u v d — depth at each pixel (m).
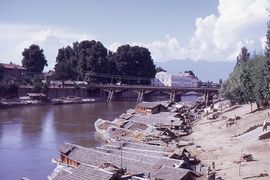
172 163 70.94
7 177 77.62
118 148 84.56
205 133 118.81
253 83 130.38
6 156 94.62
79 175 54.50
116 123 134.00
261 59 123.81
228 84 160.75
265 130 98.94
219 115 148.12
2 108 192.25
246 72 138.12
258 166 76.00
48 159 92.00
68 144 84.19
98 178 52.72
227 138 106.06
